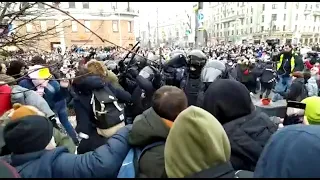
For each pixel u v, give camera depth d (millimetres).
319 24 66562
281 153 1180
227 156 1279
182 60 3766
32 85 3061
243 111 1707
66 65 4203
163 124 1491
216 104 1704
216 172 1178
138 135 1500
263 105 3510
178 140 1223
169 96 1530
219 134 1243
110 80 3344
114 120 2332
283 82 8773
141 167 1437
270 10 59719
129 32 41875
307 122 2021
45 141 1503
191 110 1272
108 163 1494
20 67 3162
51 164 1463
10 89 2648
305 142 1150
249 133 1635
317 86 6887
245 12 65688
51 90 3578
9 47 2650
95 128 2400
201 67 3527
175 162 1206
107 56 8148
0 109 2549
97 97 2352
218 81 1772
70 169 1459
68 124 4082
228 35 72750
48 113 2773
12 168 1339
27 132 1445
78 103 2453
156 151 1436
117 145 1567
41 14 2170
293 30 60906
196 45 10867
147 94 3512
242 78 9344
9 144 1467
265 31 60000
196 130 1203
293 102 2074
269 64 10547
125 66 4062
